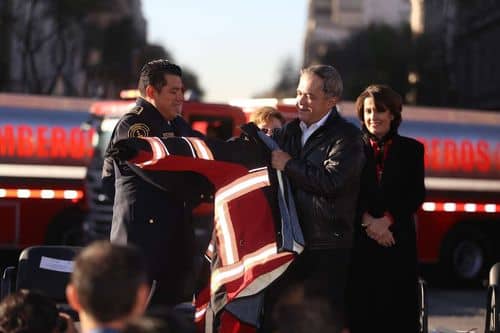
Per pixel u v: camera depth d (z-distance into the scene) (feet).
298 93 24.57
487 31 207.21
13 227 65.10
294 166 23.68
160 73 26.55
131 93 61.36
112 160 27.50
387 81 208.23
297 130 24.80
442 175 64.44
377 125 26.63
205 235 52.75
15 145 65.41
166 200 26.13
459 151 64.85
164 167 24.14
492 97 203.82
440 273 65.82
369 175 26.35
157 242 25.95
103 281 13.23
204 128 57.41
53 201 65.62
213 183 24.44
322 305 14.17
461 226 64.69
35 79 166.61
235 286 23.93
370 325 26.32
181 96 26.89
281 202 23.89
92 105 61.93
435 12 208.44
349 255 24.57
